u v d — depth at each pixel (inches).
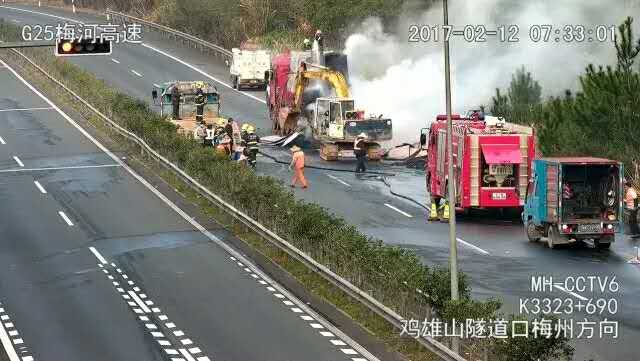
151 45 4594.0
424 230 1913.1
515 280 1552.7
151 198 2197.3
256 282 1574.8
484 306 1160.2
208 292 1520.7
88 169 2506.2
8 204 2155.5
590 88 2094.0
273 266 1669.5
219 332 1332.4
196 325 1363.2
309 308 1440.7
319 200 2170.3
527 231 1825.8
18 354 1253.7
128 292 1523.1
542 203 1748.3
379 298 1370.6
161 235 1881.2
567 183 1758.1
